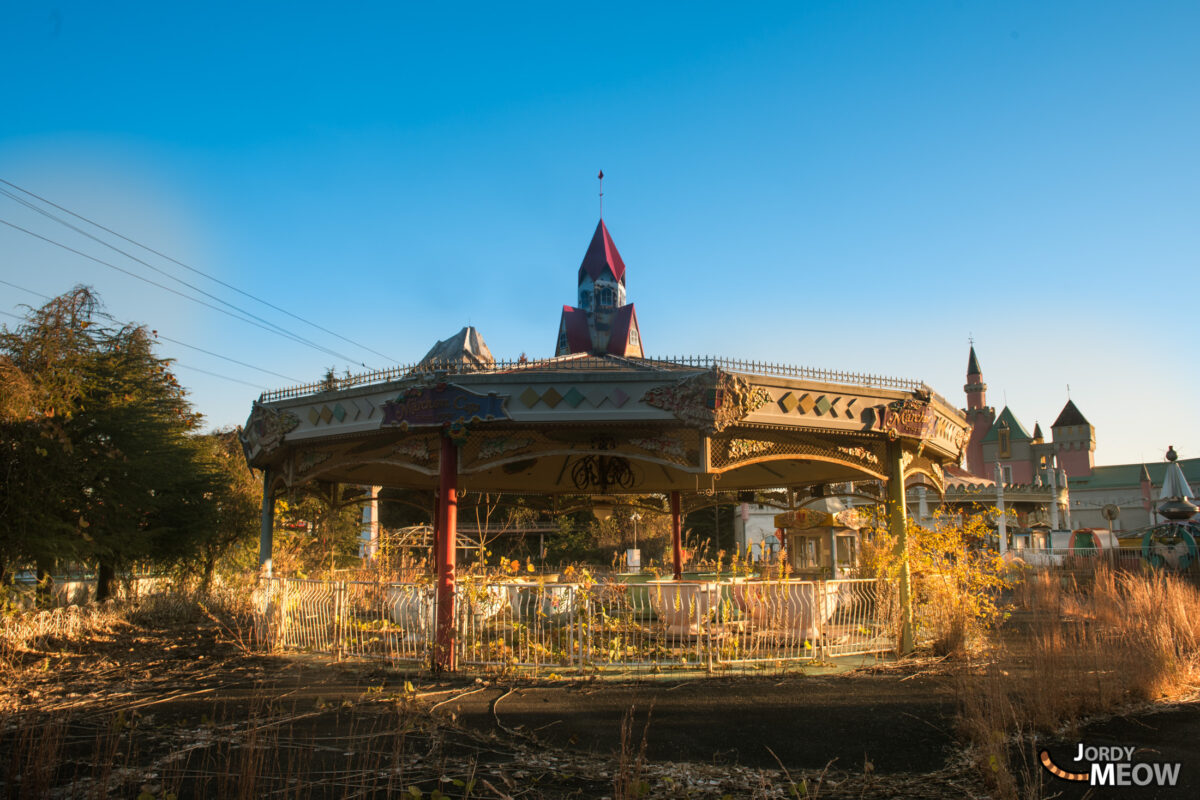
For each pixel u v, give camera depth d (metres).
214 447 21.98
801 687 9.43
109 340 17.20
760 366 10.69
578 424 10.51
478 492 18.77
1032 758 6.53
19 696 9.02
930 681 9.75
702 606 12.25
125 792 5.69
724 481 18.31
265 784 5.86
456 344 28.34
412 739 7.18
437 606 10.48
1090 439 80.69
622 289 21.53
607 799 5.59
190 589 19.47
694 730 7.54
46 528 14.07
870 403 11.68
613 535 43.06
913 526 12.76
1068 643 9.20
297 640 12.57
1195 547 26.88
